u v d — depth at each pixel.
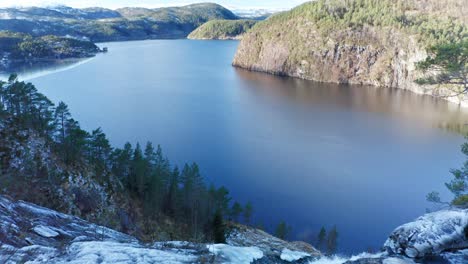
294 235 65.94
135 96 183.00
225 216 64.69
